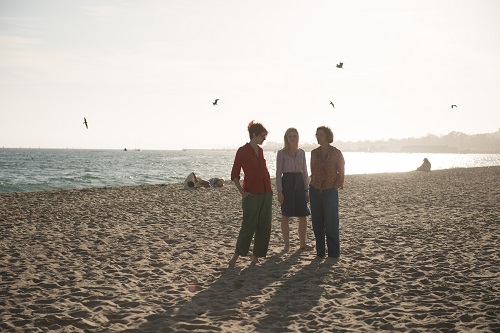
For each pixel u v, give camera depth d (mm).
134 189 21719
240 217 12133
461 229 9828
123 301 4996
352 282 5754
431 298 5062
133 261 6988
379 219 11594
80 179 37906
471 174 36250
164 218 11891
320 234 7184
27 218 11719
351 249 7848
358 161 117250
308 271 6316
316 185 7094
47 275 6090
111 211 13320
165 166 70062
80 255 7371
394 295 5168
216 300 5008
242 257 7312
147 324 4277
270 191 6574
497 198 16750
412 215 12312
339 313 4578
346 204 15281
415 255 7297
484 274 6051
